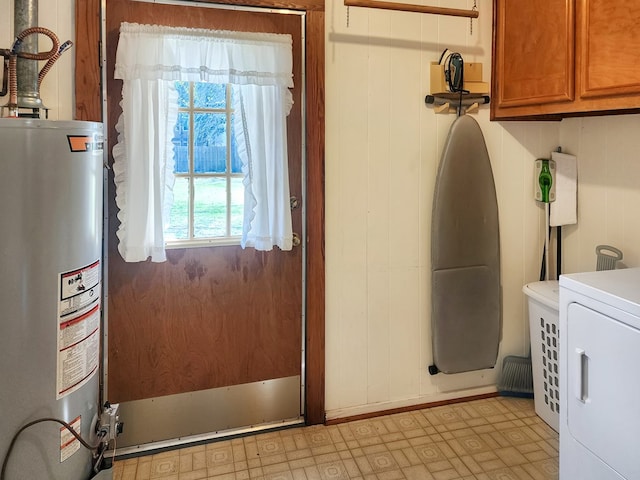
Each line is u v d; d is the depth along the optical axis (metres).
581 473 1.70
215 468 2.14
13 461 1.49
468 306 2.63
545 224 2.77
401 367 2.62
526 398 2.75
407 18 2.46
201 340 2.29
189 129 2.17
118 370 2.18
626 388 1.50
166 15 2.09
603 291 1.59
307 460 2.20
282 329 2.41
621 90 1.90
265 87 2.18
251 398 2.40
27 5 1.74
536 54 2.31
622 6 1.88
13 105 1.66
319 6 2.29
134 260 2.03
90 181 1.58
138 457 2.21
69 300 1.53
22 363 1.46
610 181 2.48
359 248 2.49
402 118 2.49
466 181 2.57
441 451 2.26
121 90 2.06
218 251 2.27
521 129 2.71
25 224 1.43
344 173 2.42
